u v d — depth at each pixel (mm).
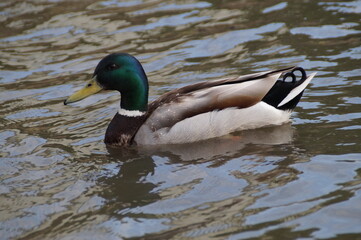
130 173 10836
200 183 10250
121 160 11414
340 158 10625
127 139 12086
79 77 15273
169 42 16875
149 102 13625
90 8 19547
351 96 13125
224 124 12016
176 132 11859
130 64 12133
